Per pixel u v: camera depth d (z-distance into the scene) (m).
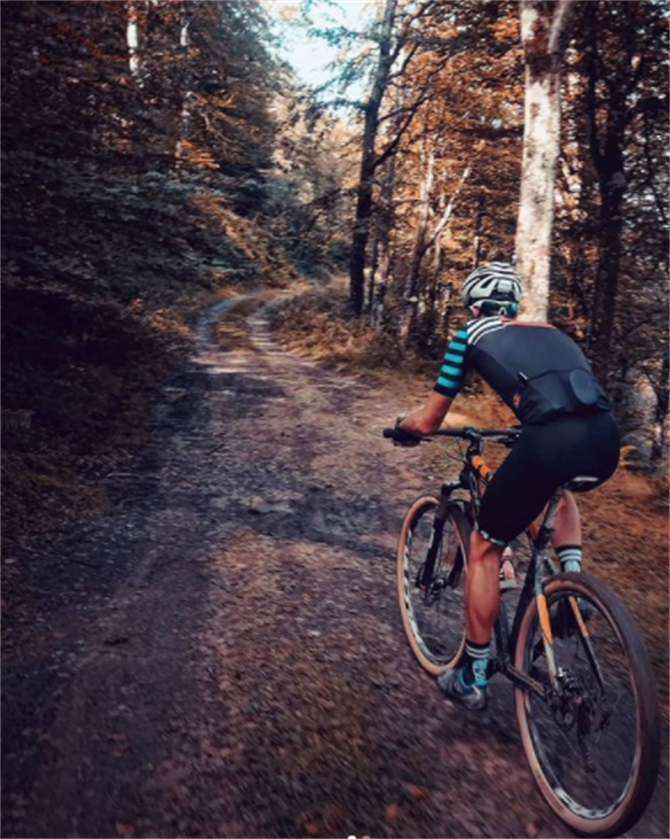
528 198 9.86
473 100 19.78
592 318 15.23
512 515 2.99
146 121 10.90
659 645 4.34
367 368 16.70
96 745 3.21
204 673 3.84
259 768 3.04
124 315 14.25
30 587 4.91
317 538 6.15
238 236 46.19
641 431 28.97
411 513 4.20
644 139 15.56
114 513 6.64
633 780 2.44
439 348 25.31
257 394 13.46
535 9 9.63
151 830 2.69
